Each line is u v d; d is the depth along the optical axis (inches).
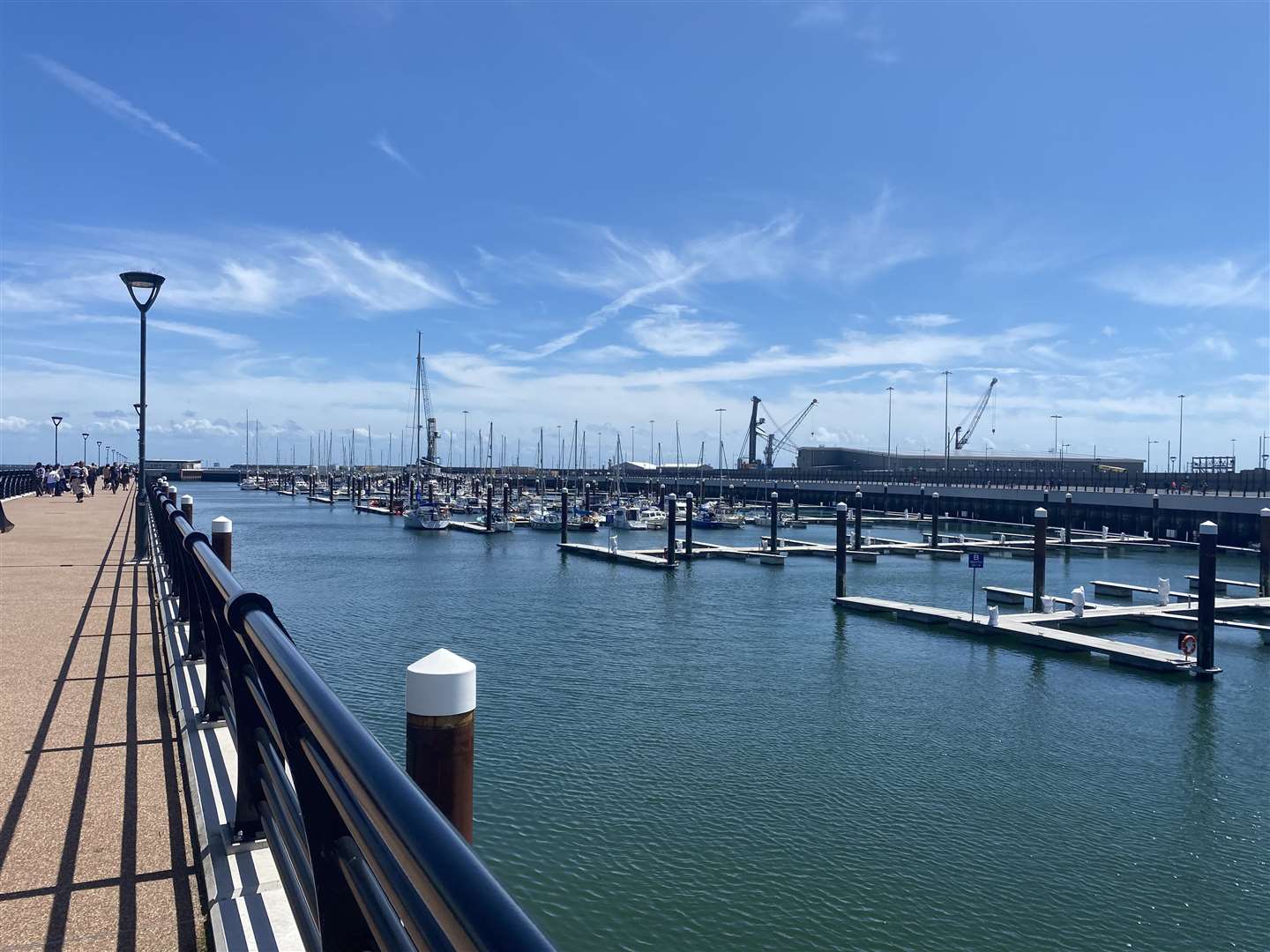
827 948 553.6
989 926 582.6
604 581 2155.5
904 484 4884.4
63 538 880.3
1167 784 825.5
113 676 317.4
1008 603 1814.7
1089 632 1515.7
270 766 146.2
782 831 709.3
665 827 712.4
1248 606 1649.9
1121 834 716.0
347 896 98.5
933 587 2094.0
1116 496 3319.4
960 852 680.4
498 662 1258.6
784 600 1850.4
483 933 42.6
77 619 428.1
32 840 180.2
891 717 1020.5
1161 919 594.2
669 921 579.8
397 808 60.7
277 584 2074.3
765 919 584.1
